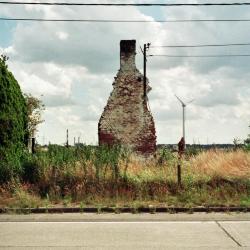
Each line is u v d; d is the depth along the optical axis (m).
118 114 26.95
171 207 13.32
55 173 16.84
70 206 13.70
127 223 11.42
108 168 17.67
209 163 19.72
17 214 12.99
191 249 8.48
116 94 27.08
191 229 10.55
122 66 27.19
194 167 19.59
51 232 10.23
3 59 18.52
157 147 27.36
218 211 13.33
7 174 16.92
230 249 8.48
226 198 14.55
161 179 16.95
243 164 19.12
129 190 15.41
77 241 9.23
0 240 9.35
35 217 12.42
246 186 16.03
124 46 27.20
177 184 16.16
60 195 15.05
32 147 23.88
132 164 19.44
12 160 17.88
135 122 26.84
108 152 18.89
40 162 17.84
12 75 19.25
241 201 14.20
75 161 17.97
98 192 15.19
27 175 17.09
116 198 14.58
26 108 20.67
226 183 16.23
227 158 20.12
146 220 11.88
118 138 26.84
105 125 26.97
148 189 15.50
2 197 14.88
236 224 11.18
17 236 9.77
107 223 11.43
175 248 8.57
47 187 15.73
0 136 17.89
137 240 9.32
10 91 18.52
